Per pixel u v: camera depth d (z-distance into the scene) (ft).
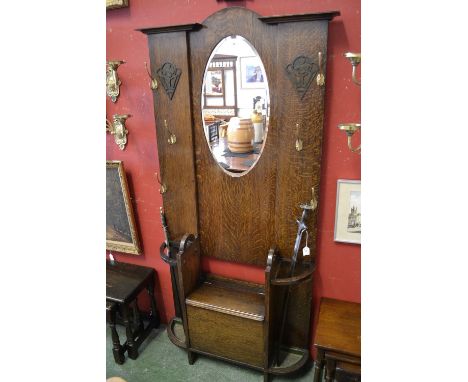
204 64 4.50
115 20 4.86
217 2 4.26
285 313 5.00
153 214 5.87
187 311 5.26
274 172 4.63
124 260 6.52
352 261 4.79
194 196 5.18
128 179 5.76
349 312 4.73
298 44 3.93
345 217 4.56
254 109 4.45
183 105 4.75
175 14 4.51
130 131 5.42
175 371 5.63
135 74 5.04
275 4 3.99
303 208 4.51
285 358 5.43
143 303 6.78
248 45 4.21
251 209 4.95
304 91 4.08
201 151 4.95
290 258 4.91
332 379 4.37
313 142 4.25
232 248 5.29
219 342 5.26
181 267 5.00
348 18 3.82
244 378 5.43
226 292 5.35
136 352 5.92
